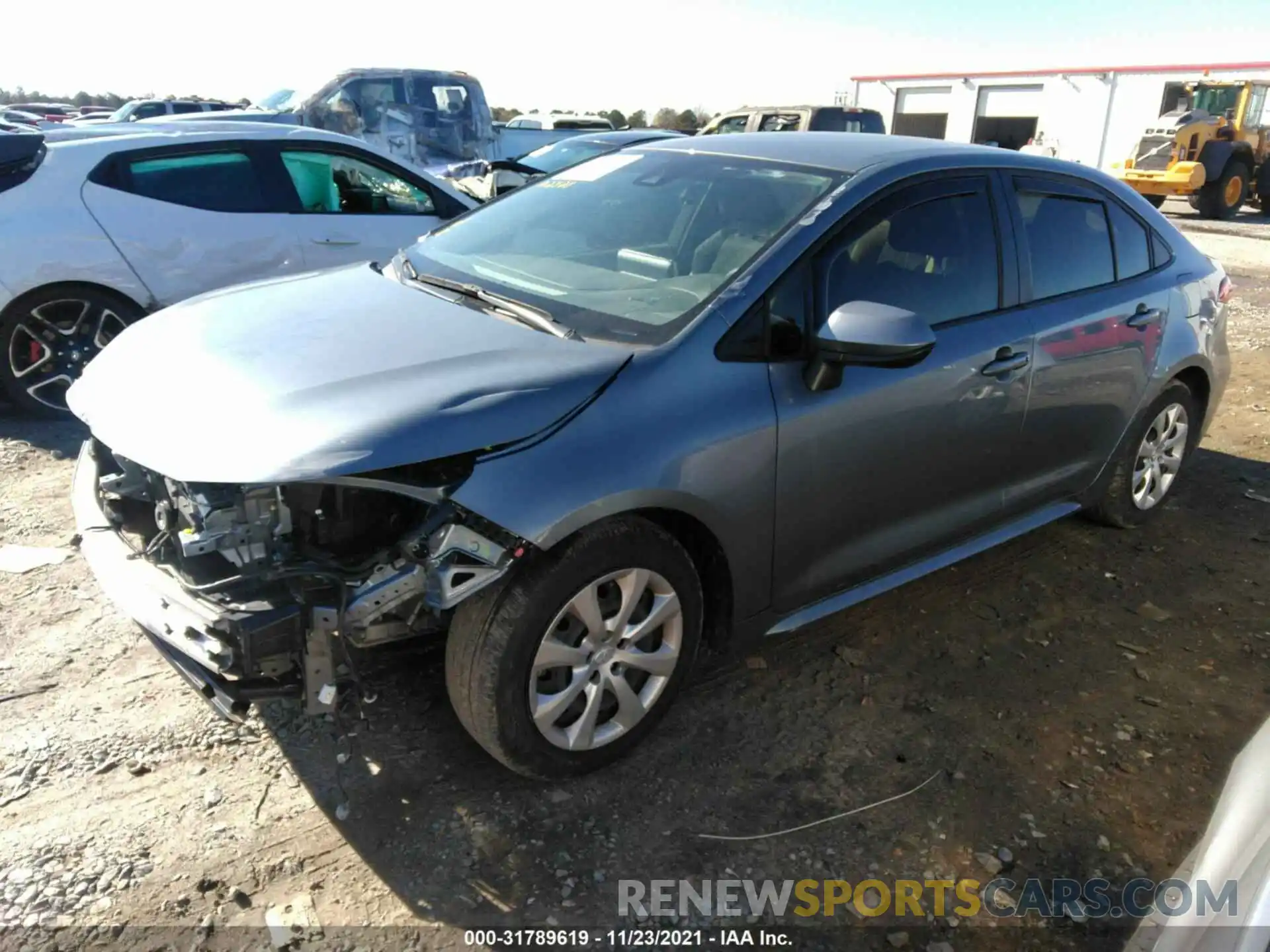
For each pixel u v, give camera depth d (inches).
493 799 102.4
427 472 89.3
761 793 105.7
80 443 201.6
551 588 94.3
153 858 92.4
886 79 1387.8
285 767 105.6
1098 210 155.0
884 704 122.6
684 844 98.1
